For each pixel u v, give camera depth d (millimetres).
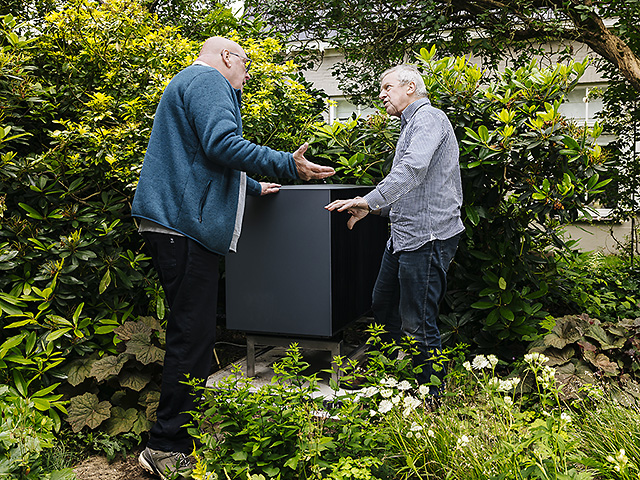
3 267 2451
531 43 5609
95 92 3078
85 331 2643
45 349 2457
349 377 2119
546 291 3127
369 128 3449
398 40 5598
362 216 2338
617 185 4668
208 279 2172
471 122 3094
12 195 2701
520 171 3104
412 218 2389
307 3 5398
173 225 2074
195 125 2070
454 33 5727
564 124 3006
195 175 2094
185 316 2148
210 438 1923
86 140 2756
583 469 1909
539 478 1627
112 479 2197
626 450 1892
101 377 2443
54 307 2701
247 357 2908
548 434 1716
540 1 4980
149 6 4121
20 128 2652
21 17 3342
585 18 4520
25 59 2740
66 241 2617
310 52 5781
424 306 2453
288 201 2646
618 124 5441
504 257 3217
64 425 2504
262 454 1865
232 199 2193
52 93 2863
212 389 2002
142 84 3133
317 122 3613
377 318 2805
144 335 2611
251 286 2762
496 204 3271
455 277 3412
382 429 1916
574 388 2562
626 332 2811
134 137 2822
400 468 1893
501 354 3086
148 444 2178
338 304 2701
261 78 3498
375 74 5574
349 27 5539
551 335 2852
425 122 2342
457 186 2512
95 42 2979
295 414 1885
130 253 2855
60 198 2752
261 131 3455
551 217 3000
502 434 1866
